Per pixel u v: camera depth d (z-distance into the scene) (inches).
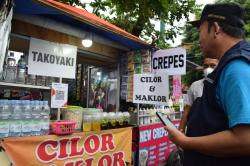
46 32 140.5
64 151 129.6
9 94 153.7
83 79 210.7
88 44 156.0
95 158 144.5
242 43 48.9
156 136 201.6
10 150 110.3
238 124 40.9
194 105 55.4
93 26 141.6
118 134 159.6
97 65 212.4
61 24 142.4
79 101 206.7
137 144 182.2
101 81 210.7
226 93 44.6
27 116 120.7
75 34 151.0
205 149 45.5
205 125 48.7
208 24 51.8
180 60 163.2
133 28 309.4
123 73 195.5
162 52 173.3
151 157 194.9
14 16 125.8
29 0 107.4
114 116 164.2
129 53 192.2
